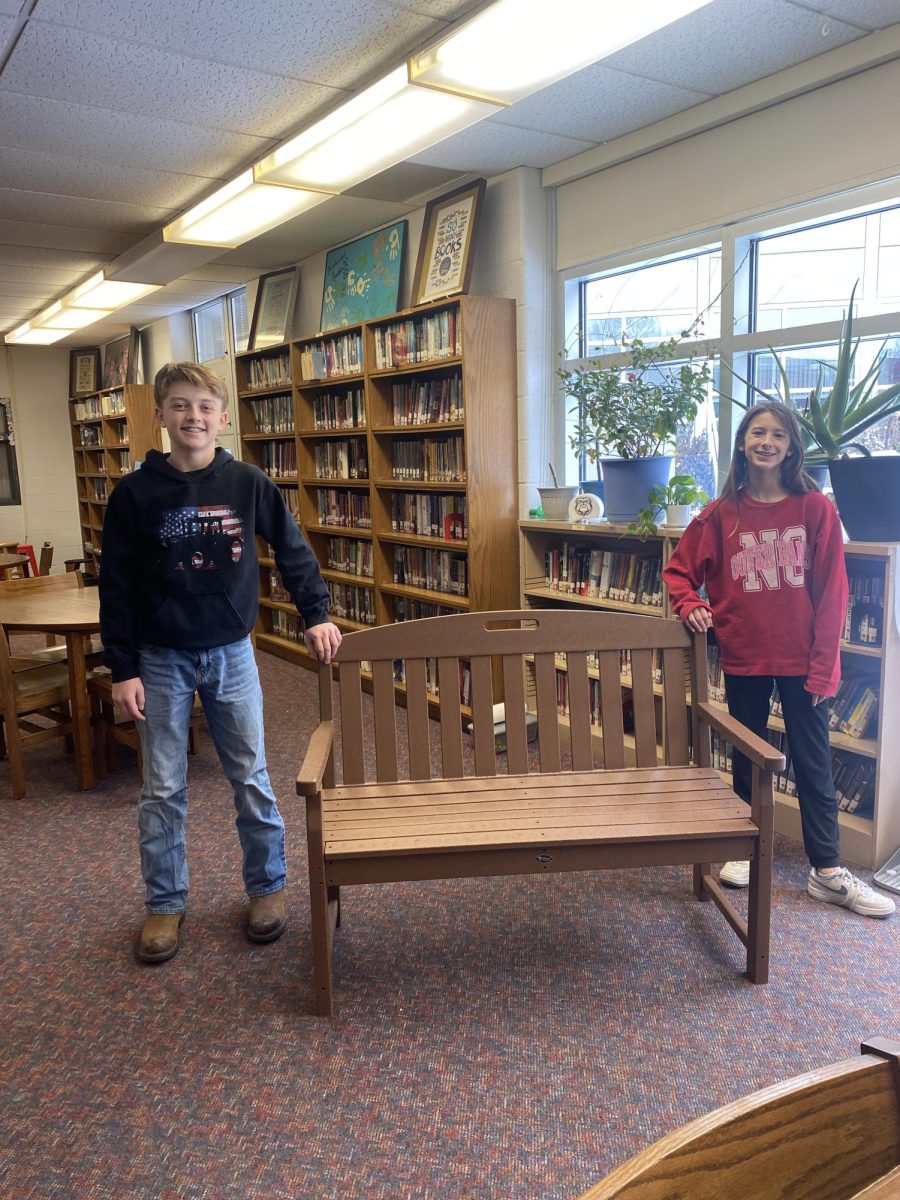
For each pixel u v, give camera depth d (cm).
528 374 396
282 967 220
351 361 477
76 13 246
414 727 232
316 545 540
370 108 280
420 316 414
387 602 473
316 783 187
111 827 313
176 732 221
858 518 250
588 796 218
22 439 957
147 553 211
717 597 248
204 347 752
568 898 251
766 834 198
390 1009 202
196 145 356
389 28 259
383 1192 151
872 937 226
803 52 274
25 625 334
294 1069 182
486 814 207
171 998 208
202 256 494
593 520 359
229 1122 168
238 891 260
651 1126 164
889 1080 70
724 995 203
